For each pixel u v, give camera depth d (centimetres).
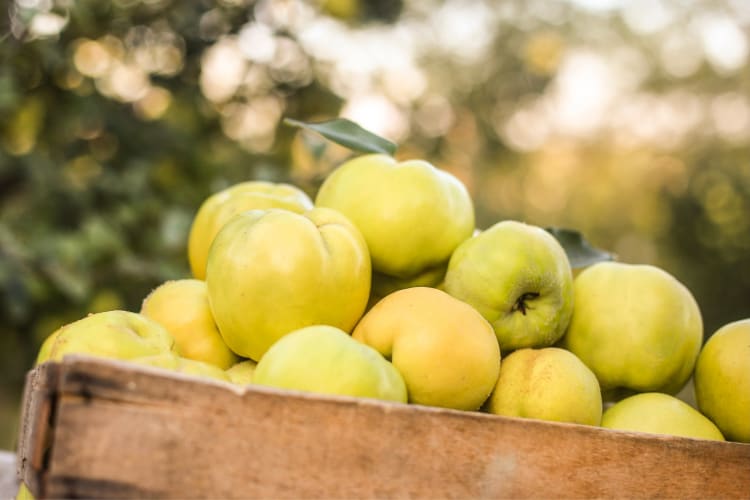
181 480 53
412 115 184
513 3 246
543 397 64
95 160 128
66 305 118
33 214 120
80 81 123
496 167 270
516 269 67
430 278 72
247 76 134
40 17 108
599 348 70
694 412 67
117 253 113
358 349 60
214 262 65
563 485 58
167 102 133
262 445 54
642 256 357
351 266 65
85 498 52
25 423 62
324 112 138
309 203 76
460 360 63
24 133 123
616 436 59
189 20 125
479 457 57
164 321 68
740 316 314
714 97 391
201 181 128
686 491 60
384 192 69
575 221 349
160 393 53
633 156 376
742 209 324
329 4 134
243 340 65
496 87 245
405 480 55
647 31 364
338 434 55
